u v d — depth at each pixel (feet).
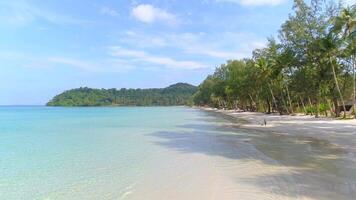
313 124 135.85
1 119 246.47
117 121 207.00
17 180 49.32
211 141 91.50
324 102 211.41
